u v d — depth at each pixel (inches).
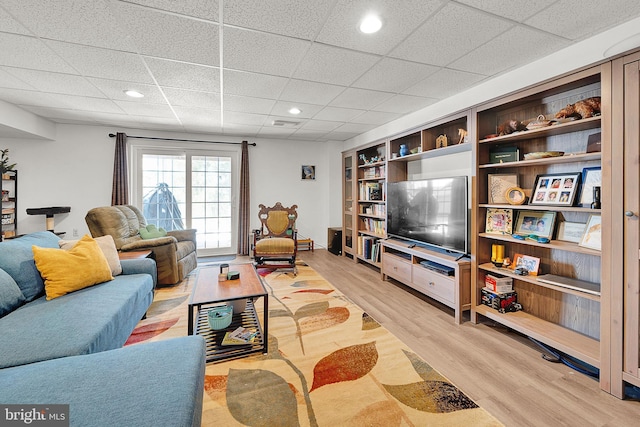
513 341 86.2
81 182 170.9
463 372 70.7
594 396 62.8
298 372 70.0
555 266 87.0
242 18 66.5
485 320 100.9
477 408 58.5
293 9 63.3
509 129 93.8
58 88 111.0
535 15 64.5
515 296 97.2
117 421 34.7
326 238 229.6
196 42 77.2
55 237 94.5
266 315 79.0
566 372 71.1
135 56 85.0
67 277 76.4
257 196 211.5
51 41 76.5
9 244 75.6
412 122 142.1
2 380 41.7
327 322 97.7
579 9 61.9
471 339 87.3
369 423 54.4
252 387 64.5
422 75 97.7
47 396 38.6
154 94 117.7
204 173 199.5
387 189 152.4
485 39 74.8
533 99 87.7
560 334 79.4
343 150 223.0
